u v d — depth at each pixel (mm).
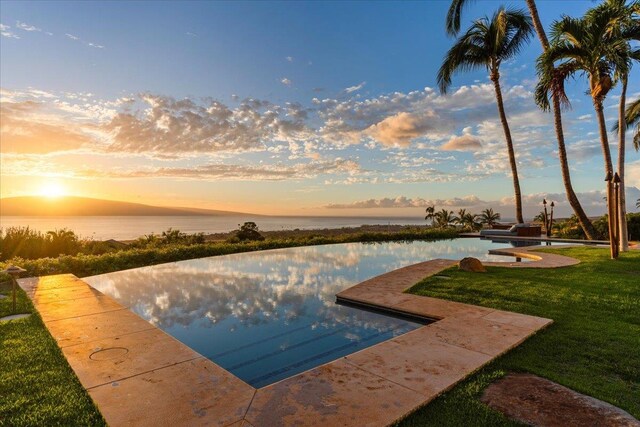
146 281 7309
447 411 2326
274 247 13961
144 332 3977
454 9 16016
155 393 2604
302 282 7141
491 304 4906
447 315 4379
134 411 2361
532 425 2135
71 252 12438
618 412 2254
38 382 2793
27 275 8023
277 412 2326
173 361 3189
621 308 4613
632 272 7047
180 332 4223
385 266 9195
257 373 3188
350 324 4469
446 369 2904
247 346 3793
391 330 4227
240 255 11555
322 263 9742
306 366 3318
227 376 2883
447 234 18109
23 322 4363
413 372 2861
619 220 10508
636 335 3641
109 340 3725
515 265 8078
